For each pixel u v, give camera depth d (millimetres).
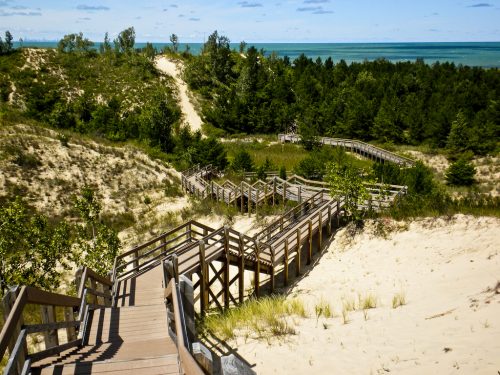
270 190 22781
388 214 16250
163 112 41500
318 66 84312
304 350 7062
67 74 56062
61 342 9500
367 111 52531
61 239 12477
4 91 47469
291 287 14070
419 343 6234
